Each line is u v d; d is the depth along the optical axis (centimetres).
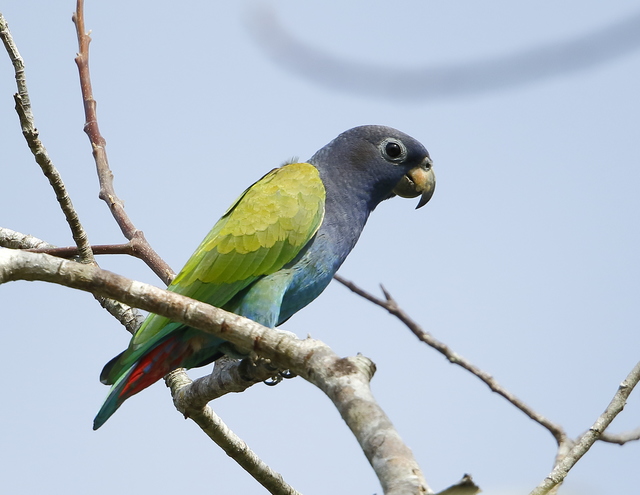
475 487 530
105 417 1055
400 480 555
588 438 841
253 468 1052
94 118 1316
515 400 1055
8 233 1207
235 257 1189
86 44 1338
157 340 1060
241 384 982
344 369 665
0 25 898
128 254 1215
